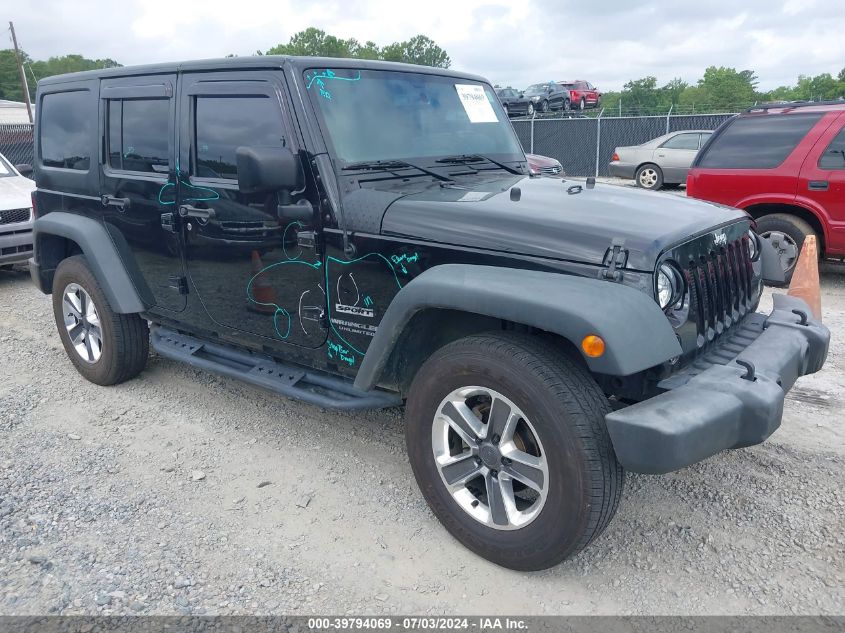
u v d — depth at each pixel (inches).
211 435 159.8
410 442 119.0
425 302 108.8
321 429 162.7
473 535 113.0
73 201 182.4
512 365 101.9
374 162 131.5
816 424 160.9
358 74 137.9
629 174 697.6
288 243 132.6
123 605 103.5
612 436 95.0
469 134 154.9
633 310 95.3
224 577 110.0
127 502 131.2
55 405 176.6
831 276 312.8
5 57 3946.9
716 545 117.3
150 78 155.5
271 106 131.0
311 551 117.0
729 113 831.7
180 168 149.3
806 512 125.9
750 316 134.6
